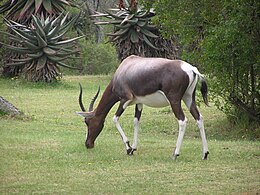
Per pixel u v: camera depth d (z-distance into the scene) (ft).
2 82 120.78
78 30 163.22
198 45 68.85
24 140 53.62
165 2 66.08
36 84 116.16
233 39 59.31
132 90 47.70
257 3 58.85
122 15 122.42
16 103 88.02
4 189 37.50
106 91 50.06
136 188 38.01
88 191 37.22
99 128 50.55
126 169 43.27
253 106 66.54
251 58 61.31
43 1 122.21
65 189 37.68
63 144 52.37
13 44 126.72
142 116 77.56
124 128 67.87
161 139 59.31
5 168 43.04
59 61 118.62
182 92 45.57
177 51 125.29
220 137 65.77
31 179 40.06
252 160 46.93
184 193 36.94
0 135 56.44
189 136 65.82
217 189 37.93
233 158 47.55
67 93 104.22
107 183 39.19
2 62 133.18
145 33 122.11
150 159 46.73
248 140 62.90
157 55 125.08
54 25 119.55
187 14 66.03
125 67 48.39
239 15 58.75
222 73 64.13
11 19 125.80
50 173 41.81
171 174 41.81
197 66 70.03
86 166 44.06
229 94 66.80
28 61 118.01
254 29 60.59
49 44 117.19
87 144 50.49
